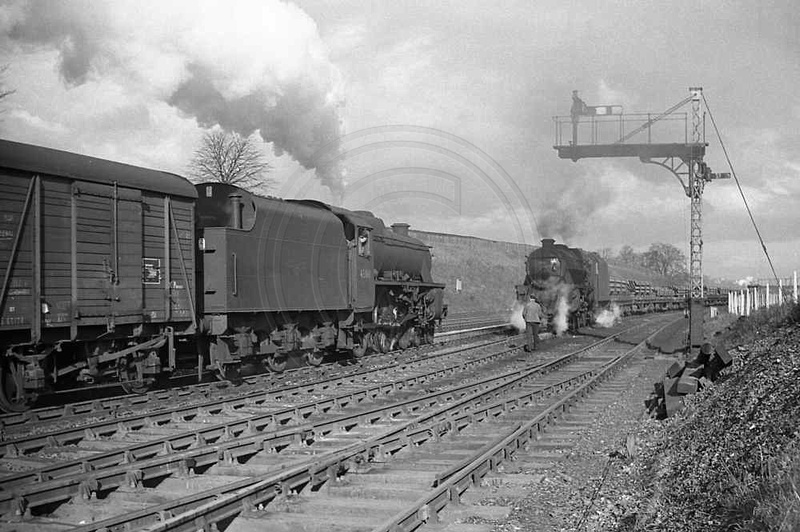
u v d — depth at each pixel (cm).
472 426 1254
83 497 805
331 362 2366
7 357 1274
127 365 1516
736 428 891
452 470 866
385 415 1334
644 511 738
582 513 751
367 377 1944
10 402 1280
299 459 988
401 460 1000
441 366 2217
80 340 1381
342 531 697
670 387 1315
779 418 838
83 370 1413
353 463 934
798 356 1130
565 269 3491
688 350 2409
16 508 746
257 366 2028
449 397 1562
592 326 4100
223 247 1733
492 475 912
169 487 873
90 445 1117
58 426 1262
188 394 1603
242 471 923
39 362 1312
